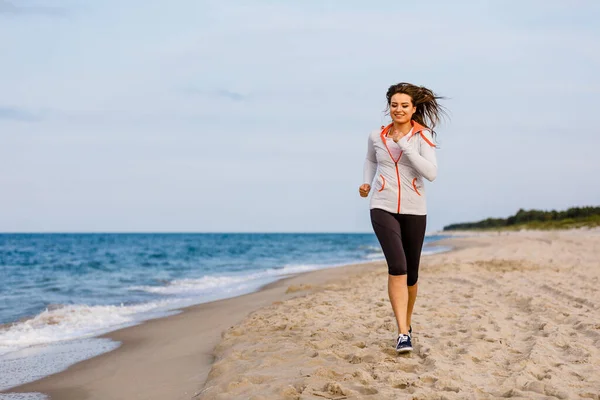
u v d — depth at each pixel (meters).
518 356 4.09
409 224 3.99
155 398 3.81
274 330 5.29
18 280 15.92
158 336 6.38
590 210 68.06
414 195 3.95
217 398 3.30
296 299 7.89
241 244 57.53
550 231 55.97
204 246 51.00
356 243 61.31
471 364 3.78
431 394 3.02
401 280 3.92
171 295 11.42
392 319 5.57
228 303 9.09
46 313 8.51
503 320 5.47
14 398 4.04
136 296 11.35
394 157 3.94
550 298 6.80
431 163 3.79
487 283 8.85
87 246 53.50
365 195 4.18
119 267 22.05
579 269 11.32
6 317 8.48
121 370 4.75
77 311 8.76
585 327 5.06
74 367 4.98
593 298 6.86
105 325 7.47
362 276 12.09
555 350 4.25
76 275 17.89
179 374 4.43
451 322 5.44
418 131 3.91
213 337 5.98
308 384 3.26
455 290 7.96
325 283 11.10
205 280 15.12
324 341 4.43
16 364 5.17
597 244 22.34
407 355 4.00
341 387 3.11
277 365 3.90
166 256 31.81
